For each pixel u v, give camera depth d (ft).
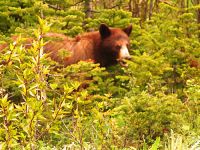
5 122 19.77
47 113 21.66
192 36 49.21
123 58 47.55
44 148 28.78
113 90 44.21
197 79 43.11
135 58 44.62
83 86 42.50
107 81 44.42
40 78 20.53
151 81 42.65
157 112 31.24
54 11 47.55
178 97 45.06
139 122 31.35
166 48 47.67
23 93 20.13
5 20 48.67
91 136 29.32
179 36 49.19
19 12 47.16
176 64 47.67
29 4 48.42
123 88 44.55
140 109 31.65
